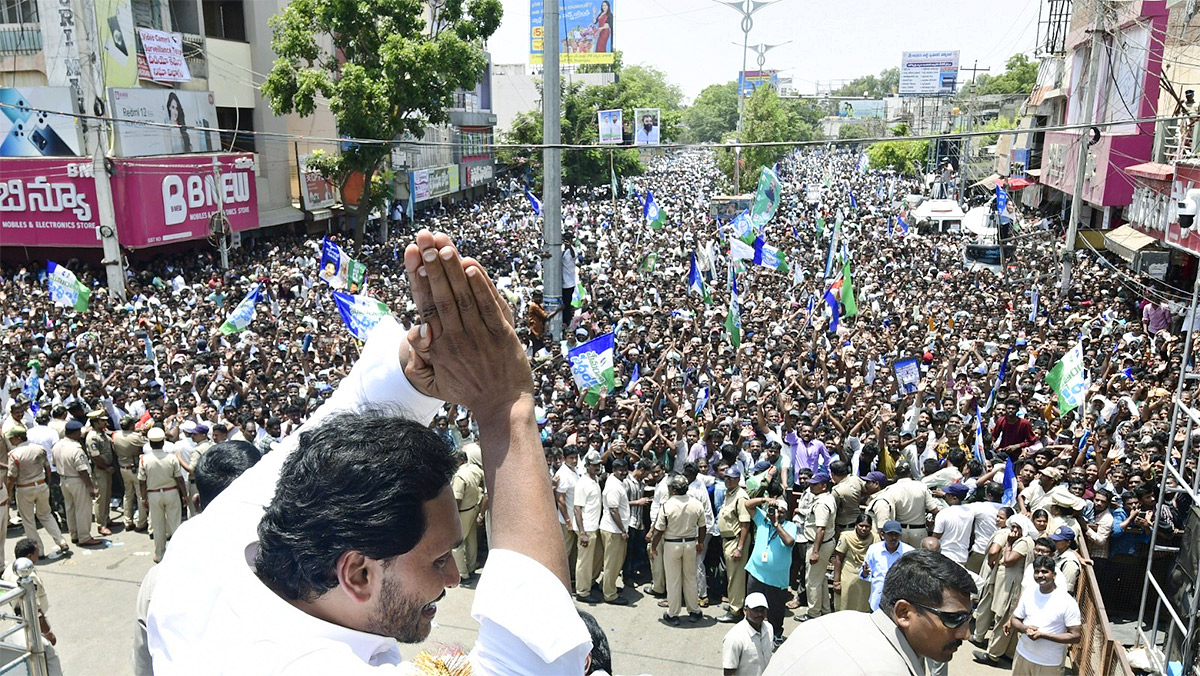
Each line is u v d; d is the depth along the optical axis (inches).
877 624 113.5
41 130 1014.4
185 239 1104.2
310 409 477.4
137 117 1038.4
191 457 409.7
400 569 44.6
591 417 481.4
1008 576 335.6
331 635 44.7
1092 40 956.0
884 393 550.3
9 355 611.5
